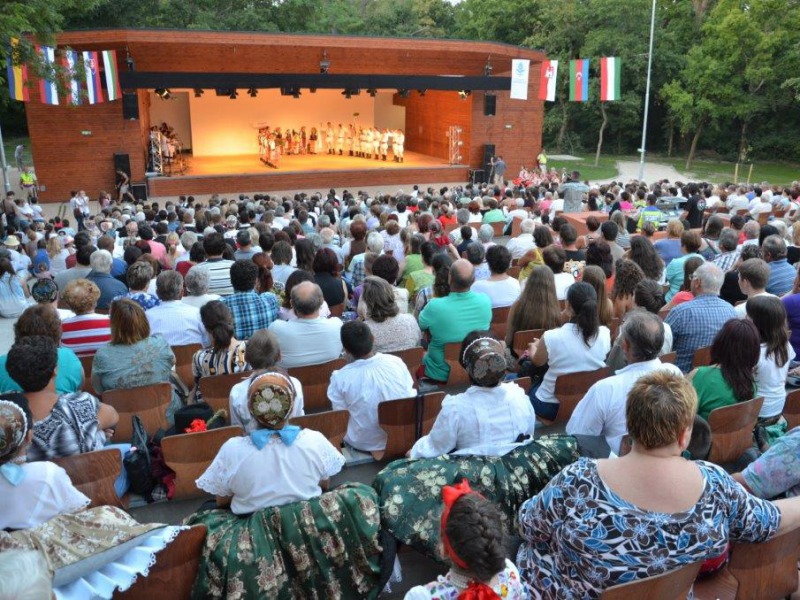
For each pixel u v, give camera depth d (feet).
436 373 19.52
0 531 8.87
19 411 9.75
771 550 9.35
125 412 15.60
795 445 10.15
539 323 19.38
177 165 90.68
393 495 11.21
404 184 93.86
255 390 10.76
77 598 8.64
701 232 43.37
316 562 10.59
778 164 144.66
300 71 86.28
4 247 43.34
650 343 12.80
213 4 136.36
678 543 8.09
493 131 97.91
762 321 14.65
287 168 90.17
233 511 11.00
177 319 20.27
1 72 72.59
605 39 138.00
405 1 177.88
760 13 128.88
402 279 29.84
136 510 13.56
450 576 7.82
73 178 81.71
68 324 18.81
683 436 8.12
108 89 73.26
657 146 159.94
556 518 8.61
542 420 16.75
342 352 19.53
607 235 29.78
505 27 159.94
